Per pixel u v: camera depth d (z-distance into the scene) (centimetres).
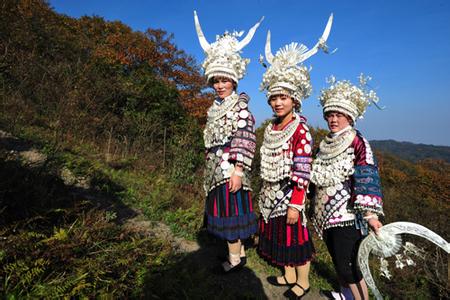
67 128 553
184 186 536
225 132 231
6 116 470
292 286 257
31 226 208
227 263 257
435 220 784
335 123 226
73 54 918
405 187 1861
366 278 205
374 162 207
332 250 230
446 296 330
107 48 1752
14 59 646
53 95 614
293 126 227
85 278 180
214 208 241
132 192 377
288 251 237
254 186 573
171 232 308
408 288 343
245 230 239
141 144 678
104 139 629
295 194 224
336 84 229
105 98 717
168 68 2486
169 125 819
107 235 230
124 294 188
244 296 237
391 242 196
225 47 231
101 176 376
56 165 330
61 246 186
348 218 215
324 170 225
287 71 220
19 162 275
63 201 276
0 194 218
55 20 1459
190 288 216
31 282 167
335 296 261
